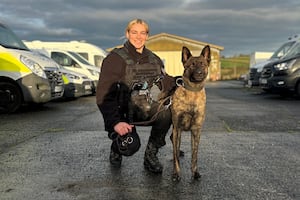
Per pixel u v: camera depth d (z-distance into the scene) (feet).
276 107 29.81
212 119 22.53
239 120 22.08
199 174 10.78
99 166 11.95
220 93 49.16
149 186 10.01
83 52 54.85
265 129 18.85
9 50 25.44
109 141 15.85
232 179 10.55
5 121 21.81
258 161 12.49
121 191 9.60
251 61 76.13
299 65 35.76
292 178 10.59
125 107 11.46
